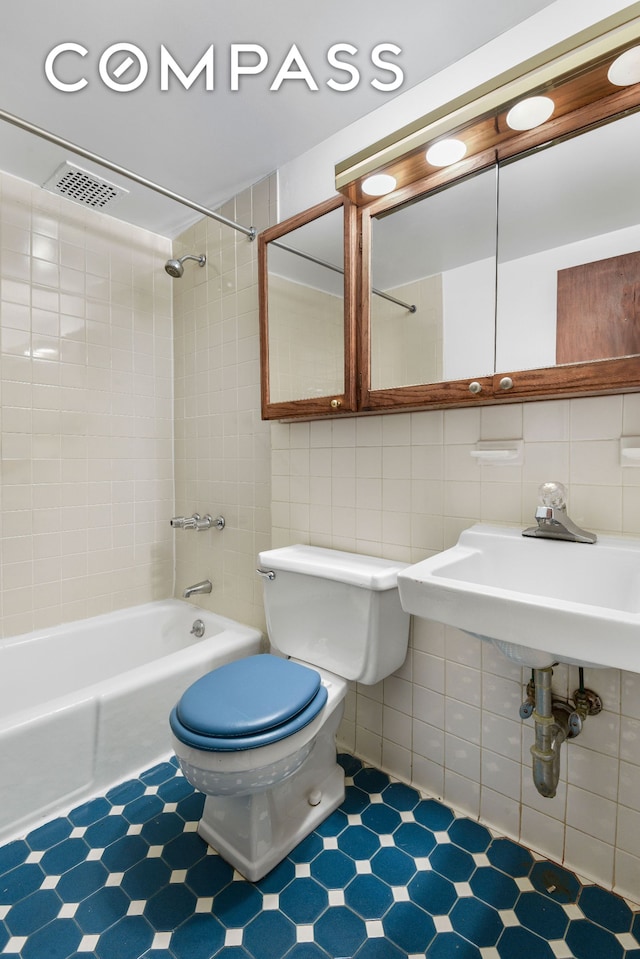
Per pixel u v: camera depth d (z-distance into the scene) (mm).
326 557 1450
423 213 1242
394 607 1283
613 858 1052
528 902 1029
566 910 1010
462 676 1277
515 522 1180
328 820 1270
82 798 1332
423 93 1337
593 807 1075
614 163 975
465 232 1173
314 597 1357
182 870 1112
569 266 1027
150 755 1493
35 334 1820
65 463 1918
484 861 1136
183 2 1101
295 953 925
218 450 2051
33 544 1831
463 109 1025
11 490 1770
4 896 1038
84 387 1971
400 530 1398
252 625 1917
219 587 2066
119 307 2078
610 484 1044
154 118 1470
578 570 1007
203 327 2102
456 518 1284
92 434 2002
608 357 973
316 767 1286
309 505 1646
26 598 1813
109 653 1966
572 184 1023
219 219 1666
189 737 988
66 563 1928
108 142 1580
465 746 1281
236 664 1266
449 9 1118
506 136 1080
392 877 1094
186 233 2166
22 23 1145
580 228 1015
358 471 1496
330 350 1426
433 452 1322
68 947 932
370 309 1332
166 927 973
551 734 1003
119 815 1283
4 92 1359
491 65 1211
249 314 1883
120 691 1410
